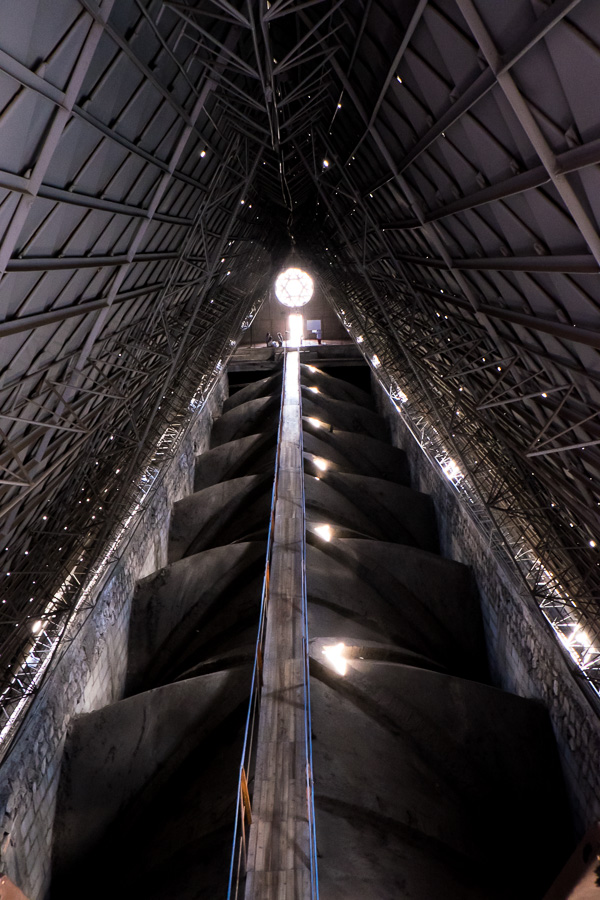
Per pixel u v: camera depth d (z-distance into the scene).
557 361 11.66
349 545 22.16
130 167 11.84
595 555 14.68
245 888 9.77
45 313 10.73
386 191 16.75
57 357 12.41
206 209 18.73
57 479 15.48
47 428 13.12
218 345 31.98
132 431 21.05
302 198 34.00
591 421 11.74
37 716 13.73
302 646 15.55
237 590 21.58
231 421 35.78
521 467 17.09
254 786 11.62
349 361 43.25
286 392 35.47
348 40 12.98
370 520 27.12
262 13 10.92
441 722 15.56
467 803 14.93
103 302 13.17
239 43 14.34
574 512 14.62
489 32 7.91
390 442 36.25
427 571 21.89
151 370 19.25
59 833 14.55
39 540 16.09
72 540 17.53
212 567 21.72
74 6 7.70
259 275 41.03
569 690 14.36
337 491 27.48
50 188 9.17
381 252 22.03
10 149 7.84
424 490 28.94
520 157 9.32
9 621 14.30
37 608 15.52
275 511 22.39
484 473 19.81
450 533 24.62
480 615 21.34
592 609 14.94
